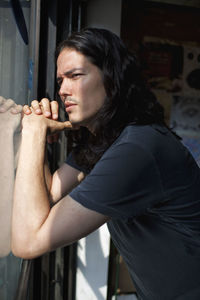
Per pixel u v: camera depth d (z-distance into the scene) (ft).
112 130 2.44
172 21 6.38
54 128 2.72
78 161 3.10
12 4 2.49
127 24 6.21
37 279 4.18
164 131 2.34
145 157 2.07
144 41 6.34
